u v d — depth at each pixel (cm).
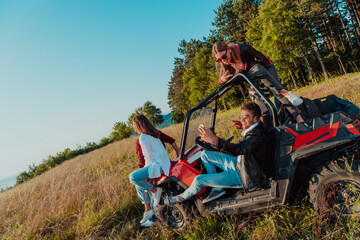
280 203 229
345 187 203
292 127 222
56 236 371
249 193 257
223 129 774
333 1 3425
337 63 3269
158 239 302
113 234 350
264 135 232
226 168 271
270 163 238
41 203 513
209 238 264
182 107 6172
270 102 234
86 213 414
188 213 292
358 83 769
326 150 216
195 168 293
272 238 226
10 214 555
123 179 616
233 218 278
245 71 288
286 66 2852
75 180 739
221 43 272
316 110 236
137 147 351
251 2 4225
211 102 312
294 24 2670
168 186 314
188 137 325
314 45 3053
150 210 331
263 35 2855
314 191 215
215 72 3600
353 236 181
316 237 198
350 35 3875
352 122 203
